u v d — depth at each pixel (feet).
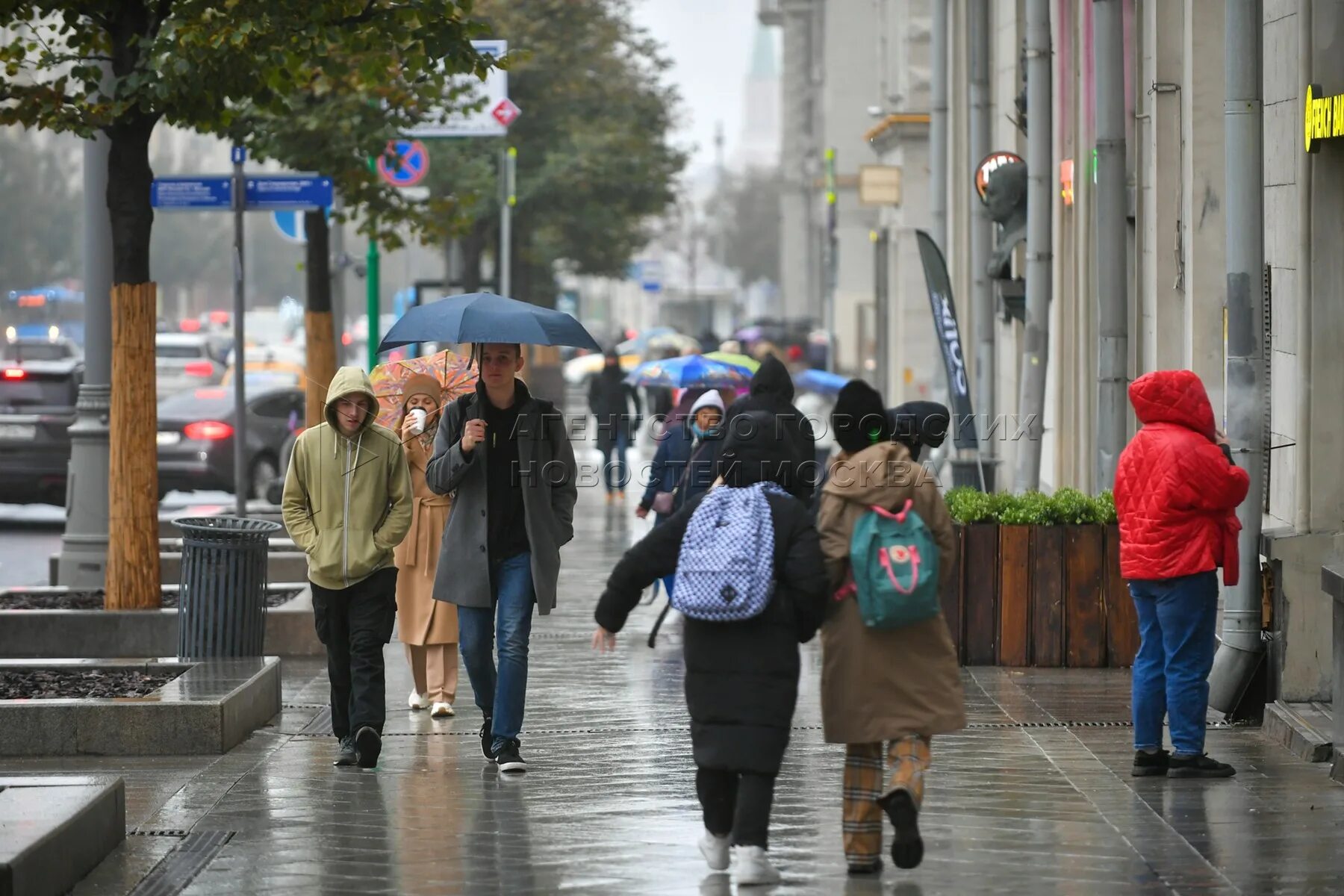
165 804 77.05
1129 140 153.38
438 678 98.27
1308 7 91.86
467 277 358.64
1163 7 139.95
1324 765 82.12
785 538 62.85
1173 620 78.54
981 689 102.68
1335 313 93.71
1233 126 89.40
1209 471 77.25
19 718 86.89
